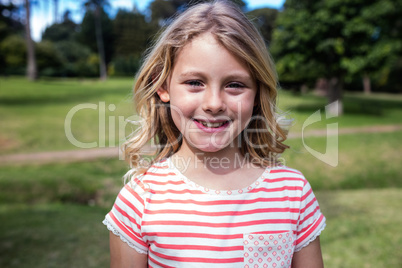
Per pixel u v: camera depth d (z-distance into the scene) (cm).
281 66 1487
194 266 108
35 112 1206
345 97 2420
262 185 119
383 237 356
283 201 117
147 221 113
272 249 111
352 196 514
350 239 353
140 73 131
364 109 1695
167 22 138
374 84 3438
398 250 327
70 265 297
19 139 862
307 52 1452
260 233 111
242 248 109
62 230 376
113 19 4038
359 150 797
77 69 3488
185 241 109
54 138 879
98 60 3769
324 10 1358
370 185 638
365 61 1365
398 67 3012
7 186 537
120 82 2614
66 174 589
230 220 112
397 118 1440
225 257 108
